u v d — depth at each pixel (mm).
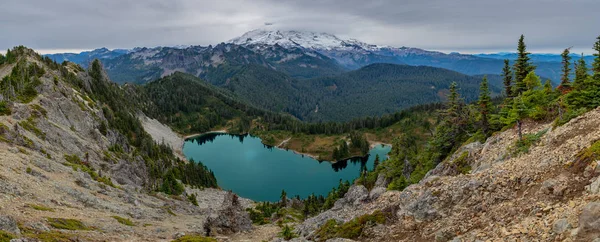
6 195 33094
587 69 49281
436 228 25594
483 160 37312
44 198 37938
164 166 132000
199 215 70875
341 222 35875
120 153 111250
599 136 23266
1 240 20219
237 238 46062
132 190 71875
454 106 62906
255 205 110875
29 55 153375
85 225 33062
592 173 19656
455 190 27984
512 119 41906
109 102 182375
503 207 22922
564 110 39219
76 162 72500
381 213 31594
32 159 52156
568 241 16141
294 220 72312
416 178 58406
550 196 20797
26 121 75375
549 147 28438
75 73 179250
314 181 165000
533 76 55781
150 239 35562
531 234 18359
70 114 107250
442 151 62688
